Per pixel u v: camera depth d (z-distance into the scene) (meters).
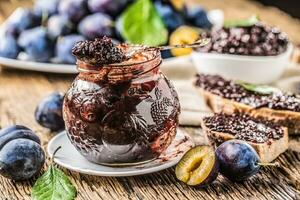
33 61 1.01
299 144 0.76
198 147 0.67
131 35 0.95
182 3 1.05
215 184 0.67
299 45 1.02
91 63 0.65
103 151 0.67
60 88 0.95
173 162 0.68
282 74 0.98
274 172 0.69
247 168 0.66
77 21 1.01
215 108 0.84
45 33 1.00
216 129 0.74
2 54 1.02
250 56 0.91
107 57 0.64
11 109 0.87
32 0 1.36
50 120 0.78
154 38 0.95
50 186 0.63
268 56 0.92
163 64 0.99
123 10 1.01
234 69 0.91
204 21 1.06
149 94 0.66
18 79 0.98
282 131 0.73
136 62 0.65
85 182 0.68
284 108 0.78
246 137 0.72
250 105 0.80
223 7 1.30
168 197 0.65
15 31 1.02
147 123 0.66
